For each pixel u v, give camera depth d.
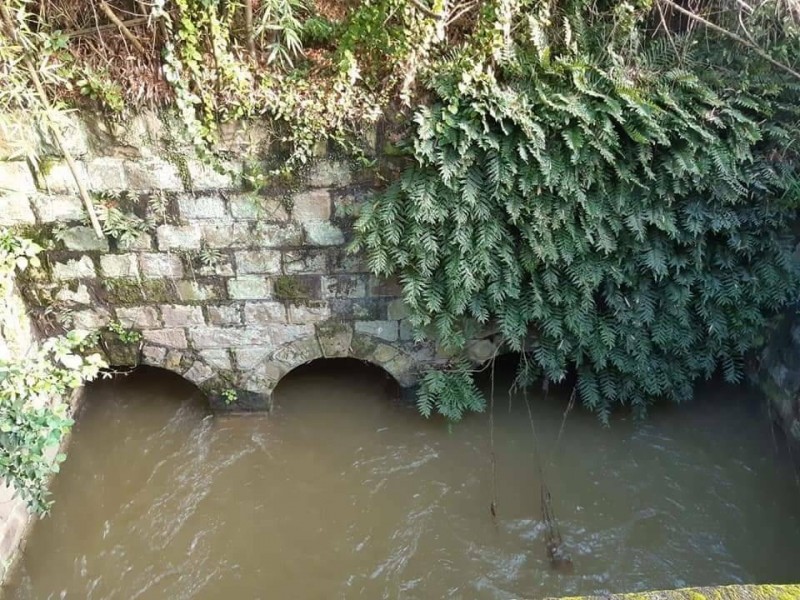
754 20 3.94
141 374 5.32
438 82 3.69
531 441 4.80
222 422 4.98
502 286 4.15
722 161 3.77
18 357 4.18
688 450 4.68
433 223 3.89
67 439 4.78
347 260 4.28
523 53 3.81
